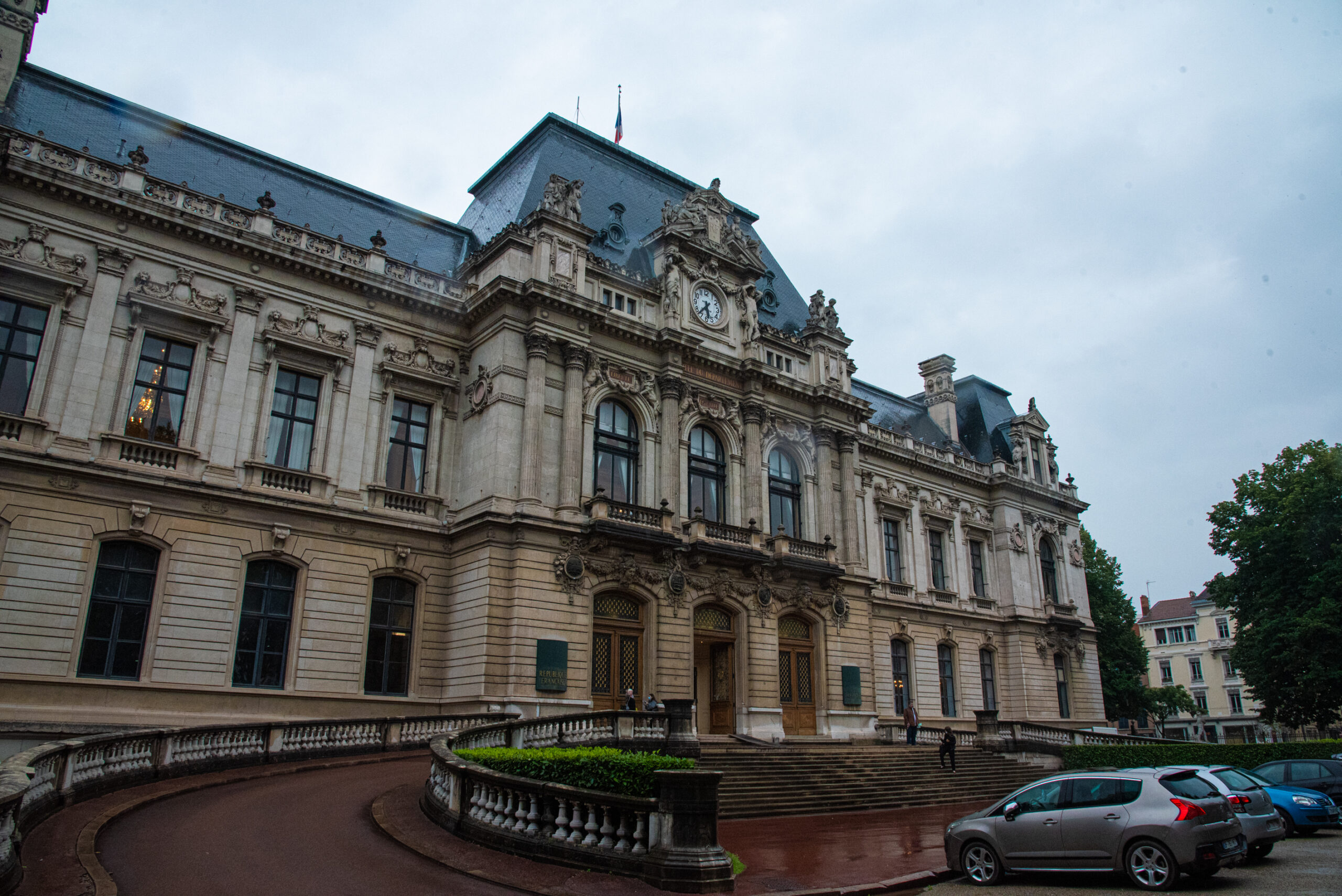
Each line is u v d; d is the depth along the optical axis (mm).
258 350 33406
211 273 32812
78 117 33750
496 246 38250
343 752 26062
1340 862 17703
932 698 53594
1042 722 57438
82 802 17797
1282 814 22594
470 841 16453
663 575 37250
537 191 43094
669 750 27891
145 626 29469
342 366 35188
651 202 48531
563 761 16344
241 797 19641
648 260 43844
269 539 32188
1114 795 15484
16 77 32625
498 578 33594
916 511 56688
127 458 29891
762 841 20750
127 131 34969
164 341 31734
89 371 29609
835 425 46875
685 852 13766
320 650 32375
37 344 29172
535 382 36062
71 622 27984
